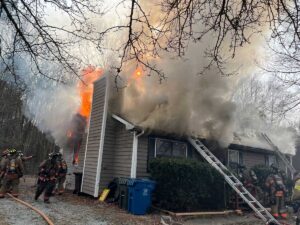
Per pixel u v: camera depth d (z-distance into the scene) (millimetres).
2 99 20656
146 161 10734
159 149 11094
